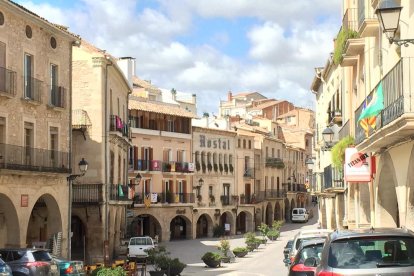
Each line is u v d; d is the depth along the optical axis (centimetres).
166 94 8369
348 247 1010
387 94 1590
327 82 4306
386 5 1253
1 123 2834
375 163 2184
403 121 1383
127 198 4556
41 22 3123
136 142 6288
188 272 3572
